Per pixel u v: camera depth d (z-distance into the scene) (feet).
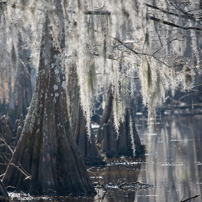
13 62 81.92
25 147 75.97
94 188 77.77
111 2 70.85
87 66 74.90
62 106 77.82
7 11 74.95
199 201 69.21
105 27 76.28
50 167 73.92
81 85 76.54
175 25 78.69
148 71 81.61
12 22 78.13
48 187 73.15
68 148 75.87
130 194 75.87
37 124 76.02
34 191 73.41
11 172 75.77
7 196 61.98
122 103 92.99
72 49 77.71
